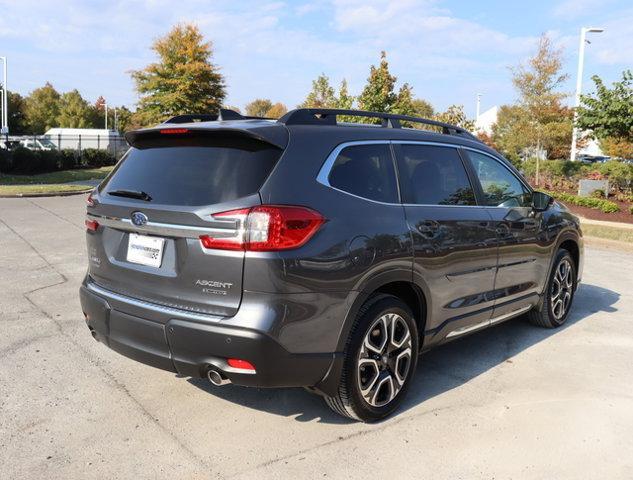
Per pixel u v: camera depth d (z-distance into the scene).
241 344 2.92
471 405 3.85
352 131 3.59
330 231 3.14
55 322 5.32
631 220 15.16
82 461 3.06
